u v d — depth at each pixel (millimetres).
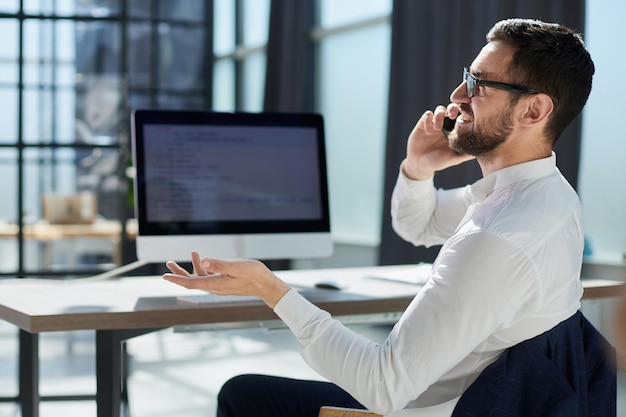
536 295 1265
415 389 1256
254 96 7980
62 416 3299
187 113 2129
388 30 6414
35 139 5520
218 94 8391
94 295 1773
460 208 1993
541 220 1287
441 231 2035
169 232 2074
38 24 5516
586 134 4480
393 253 5512
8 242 5496
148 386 3867
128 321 1549
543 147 1407
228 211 2133
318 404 1662
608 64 4336
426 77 5379
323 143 2240
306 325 1339
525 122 1389
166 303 1652
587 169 4480
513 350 1301
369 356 1282
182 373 4145
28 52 5504
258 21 7820
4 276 5492
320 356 1321
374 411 1297
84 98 5625
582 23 4141
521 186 1361
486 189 1447
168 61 6055
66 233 5566
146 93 5973
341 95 6957
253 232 2150
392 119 5570
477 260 1248
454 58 5016
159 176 2086
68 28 5586
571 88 1375
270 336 5129
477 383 1284
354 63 6797
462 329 1236
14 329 5195
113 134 5664
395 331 1279
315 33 7113
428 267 2229
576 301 1376
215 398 3660
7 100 5473
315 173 2223
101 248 5625
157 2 5988
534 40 1371
